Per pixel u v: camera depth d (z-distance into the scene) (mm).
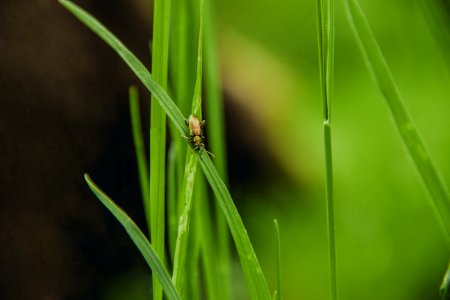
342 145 963
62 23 771
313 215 925
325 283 855
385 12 964
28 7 745
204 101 766
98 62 789
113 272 759
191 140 338
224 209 336
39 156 734
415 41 880
